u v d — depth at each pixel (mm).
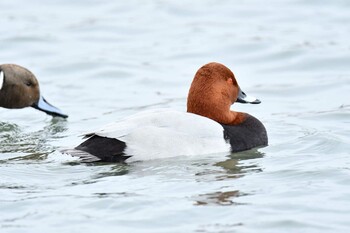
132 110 16219
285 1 25500
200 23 23812
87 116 15797
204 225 9242
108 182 10797
